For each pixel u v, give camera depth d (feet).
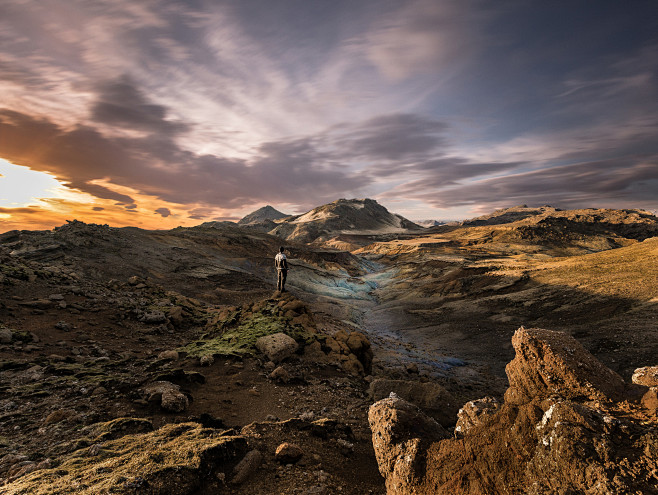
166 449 10.46
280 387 23.72
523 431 6.28
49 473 9.17
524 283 94.58
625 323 50.78
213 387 21.75
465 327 75.51
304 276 157.28
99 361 25.77
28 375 21.58
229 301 95.14
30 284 42.22
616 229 440.86
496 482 6.27
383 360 48.60
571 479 5.15
